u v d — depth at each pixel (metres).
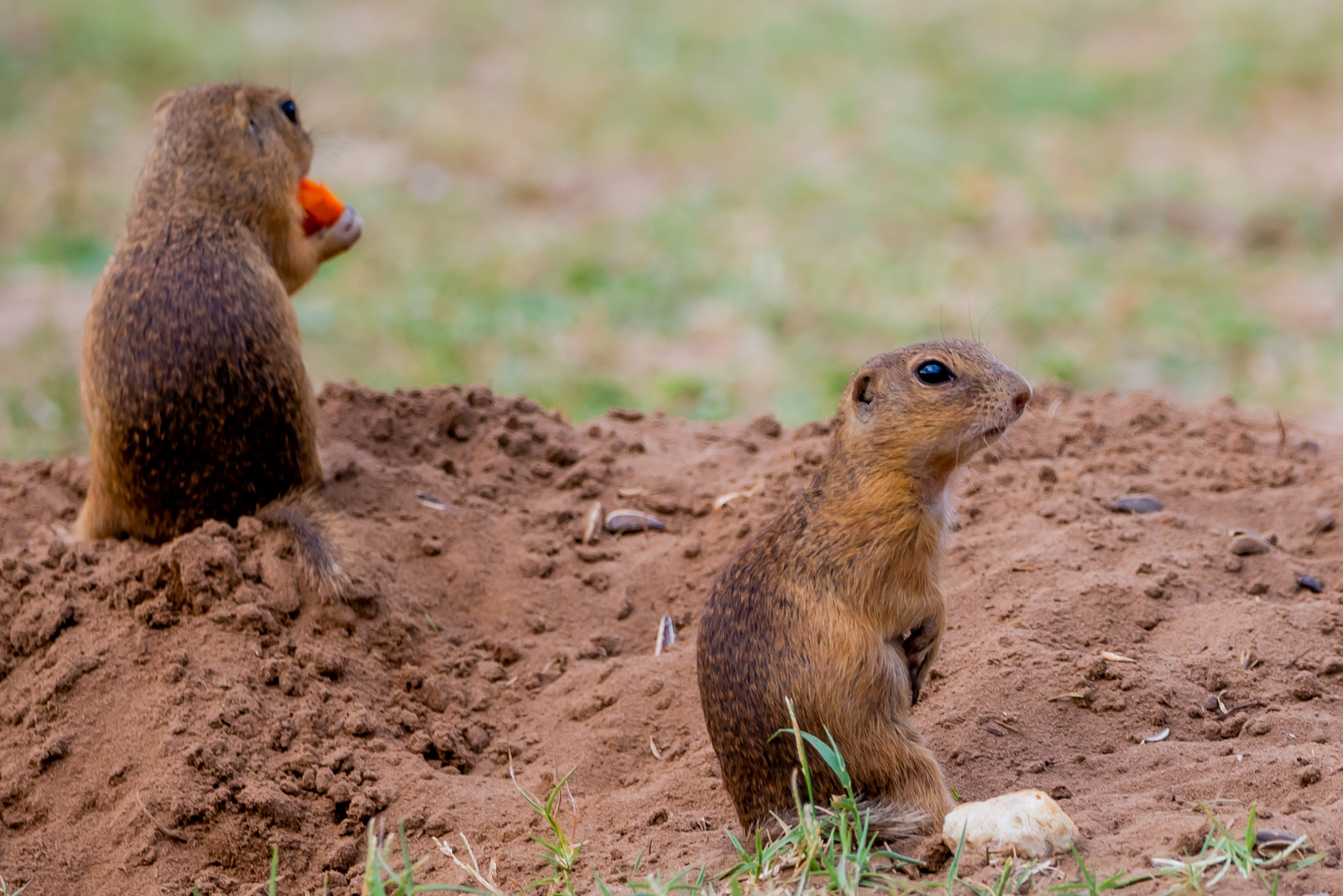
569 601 10.04
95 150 27.64
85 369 10.20
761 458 11.83
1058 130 28.47
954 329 19.45
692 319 20.42
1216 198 24.59
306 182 11.51
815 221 24.06
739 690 6.94
